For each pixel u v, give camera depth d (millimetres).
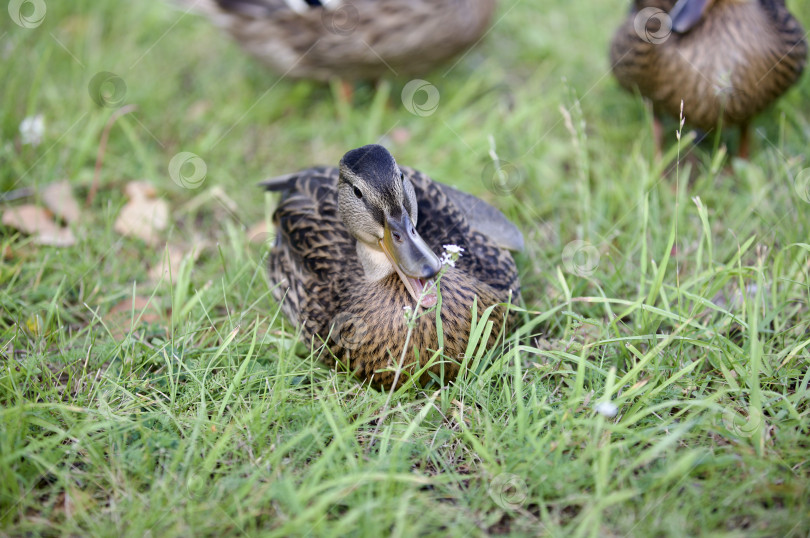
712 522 3576
